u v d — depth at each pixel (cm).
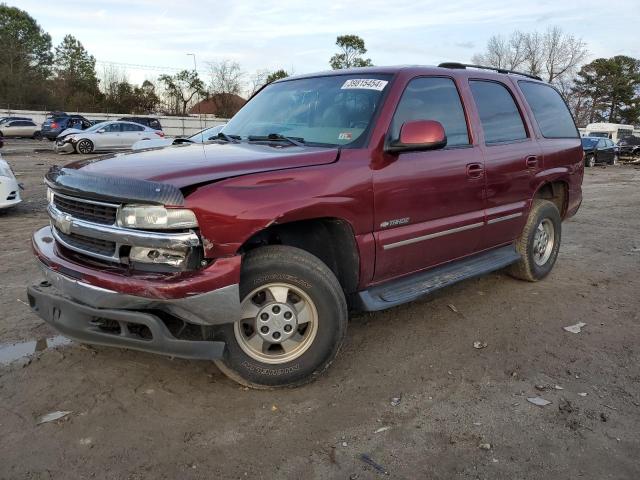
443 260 424
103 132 2361
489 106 473
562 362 380
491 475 260
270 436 287
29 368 351
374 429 295
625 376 361
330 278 325
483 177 438
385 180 353
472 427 298
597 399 330
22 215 892
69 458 265
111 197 280
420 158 382
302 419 303
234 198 285
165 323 301
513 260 504
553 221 559
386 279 379
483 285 548
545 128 543
